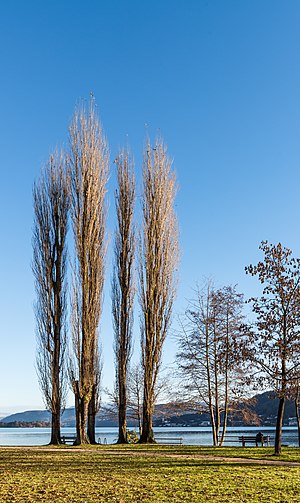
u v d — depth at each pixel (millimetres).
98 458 26703
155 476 18969
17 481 17875
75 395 39844
